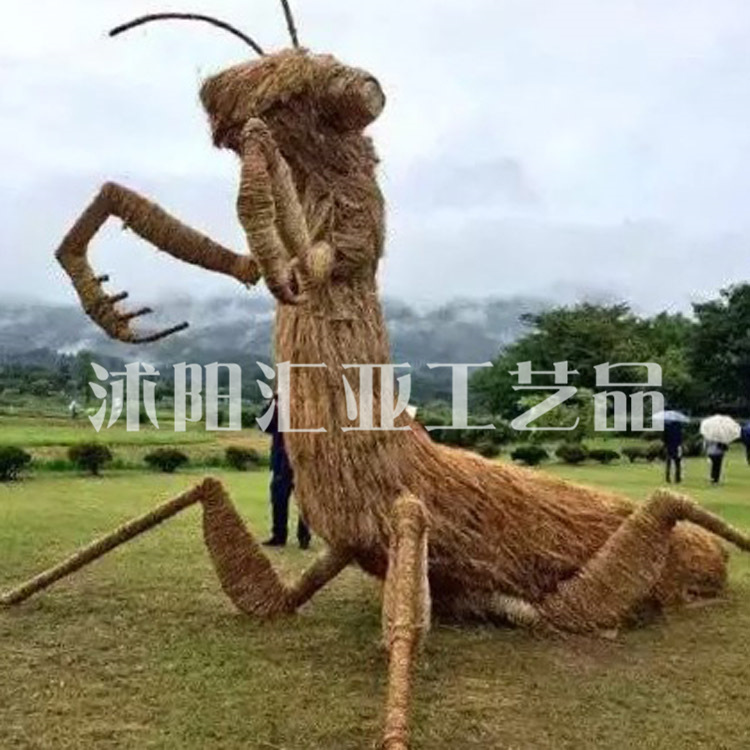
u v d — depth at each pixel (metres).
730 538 5.61
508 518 5.70
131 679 4.92
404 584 4.53
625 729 4.43
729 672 5.23
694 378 46.06
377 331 5.31
